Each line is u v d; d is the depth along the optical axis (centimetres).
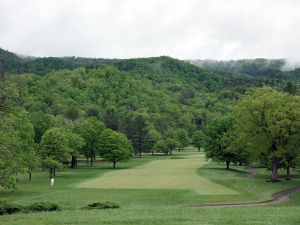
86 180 7700
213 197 4991
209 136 9969
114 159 11712
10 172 4853
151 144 17462
